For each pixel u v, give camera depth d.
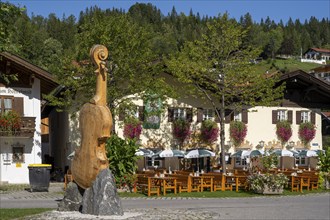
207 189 26.75
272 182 24.47
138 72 30.20
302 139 40.16
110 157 23.27
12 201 19.70
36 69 29.72
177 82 35.66
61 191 24.84
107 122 12.55
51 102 30.62
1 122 29.16
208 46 33.16
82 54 29.73
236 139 37.38
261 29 164.38
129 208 16.36
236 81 32.44
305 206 18.64
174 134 35.41
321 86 38.88
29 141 30.70
